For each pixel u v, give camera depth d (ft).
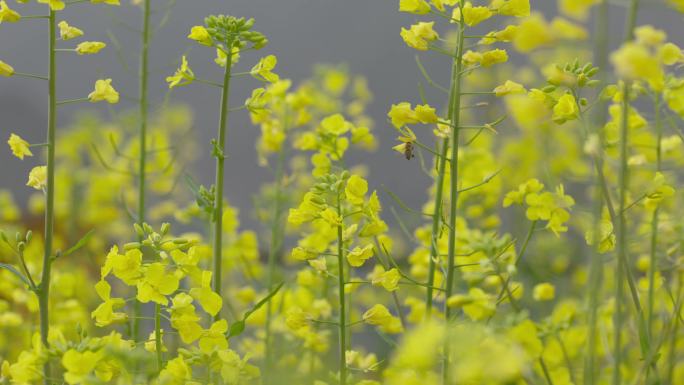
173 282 11.80
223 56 14.79
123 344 11.19
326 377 15.76
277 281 20.24
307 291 19.94
